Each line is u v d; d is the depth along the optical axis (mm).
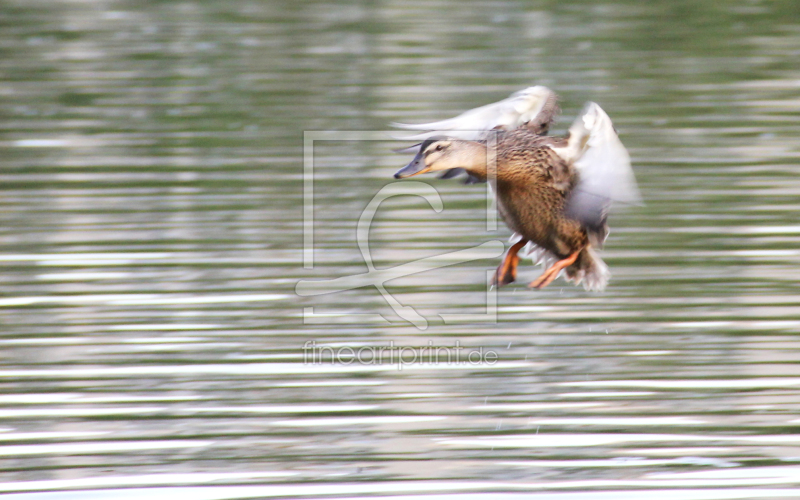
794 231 13117
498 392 9297
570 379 9500
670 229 13344
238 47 27031
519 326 10695
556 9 32469
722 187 14992
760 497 7668
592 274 8891
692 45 26531
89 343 10188
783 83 22000
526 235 8906
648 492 7734
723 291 11359
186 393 9258
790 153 16672
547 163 8500
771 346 10031
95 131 18766
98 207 14391
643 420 8766
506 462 8164
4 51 26656
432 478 7961
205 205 14484
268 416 8906
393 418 8867
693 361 9758
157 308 10969
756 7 31953
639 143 17547
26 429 8656
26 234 13234
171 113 20172
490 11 32219
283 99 21141
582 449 8352
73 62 25328
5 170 16219
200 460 8227
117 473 8055
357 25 29844
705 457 8211
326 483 7887
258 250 12750
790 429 8578
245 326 10656
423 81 22484
